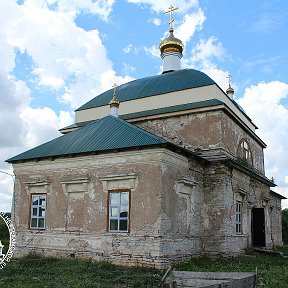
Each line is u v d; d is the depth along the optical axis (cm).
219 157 2033
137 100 2456
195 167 1905
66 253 1773
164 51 2925
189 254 1767
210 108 2123
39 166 1970
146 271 1445
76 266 1481
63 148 1912
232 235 1994
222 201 1930
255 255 2127
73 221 1795
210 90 2231
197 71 2497
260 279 1281
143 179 1623
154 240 1538
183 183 1753
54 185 1895
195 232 1856
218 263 1719
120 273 1377
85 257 1706
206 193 1975
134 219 1609
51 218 1870
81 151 1781
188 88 2295
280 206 3403
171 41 2892
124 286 1176
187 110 2189
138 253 1563
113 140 1764
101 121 2047
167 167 1639
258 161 2858
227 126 2203
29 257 1798
